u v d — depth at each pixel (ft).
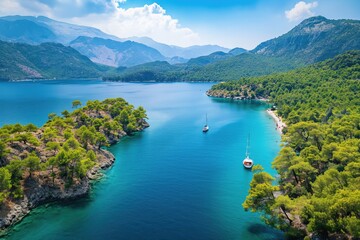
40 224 272.51
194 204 313.53
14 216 275.18
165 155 488.02
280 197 243.60
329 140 390.83
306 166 290.35
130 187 357.41
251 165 426.51
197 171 413.59
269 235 253.24
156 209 302.04
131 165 437.58
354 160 298.97
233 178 387.96
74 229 264.31
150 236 253.44
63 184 331.57
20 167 307.99
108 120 609.83
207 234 256.32
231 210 299.79
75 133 473.67
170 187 358.02
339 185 246.68
